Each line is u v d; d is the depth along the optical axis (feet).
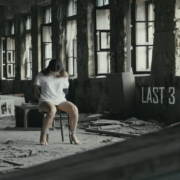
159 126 33.01
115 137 27.89
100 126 32.22
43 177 3.13
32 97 60.13
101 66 44.78
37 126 33.04
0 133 30.86
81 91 46.98
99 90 43.68
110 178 3.03
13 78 68.44
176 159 3.05
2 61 71.56
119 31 40.16
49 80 24.67
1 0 65.21
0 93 64.95
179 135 3.32
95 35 44.16
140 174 3.05
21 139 27.30
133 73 39.63
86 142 25.63
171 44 34.47
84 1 45.83
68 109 24.66
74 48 51.11
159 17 35.53
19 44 64.49
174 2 34.14
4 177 3.45
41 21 58.44
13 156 20.26
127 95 38.04
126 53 39.93
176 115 33.99
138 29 39.58
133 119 36.11
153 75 36.27
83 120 37.65
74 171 3.11
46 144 24.53
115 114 38.55
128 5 39.75
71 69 52.06
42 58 56.18
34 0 58.49
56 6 52.26
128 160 3.12
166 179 3.08
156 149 3.17
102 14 43.75
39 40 58.44
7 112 46.14
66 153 21.30
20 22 64.34
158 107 35.86
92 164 3.18
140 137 3.55
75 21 50.62
